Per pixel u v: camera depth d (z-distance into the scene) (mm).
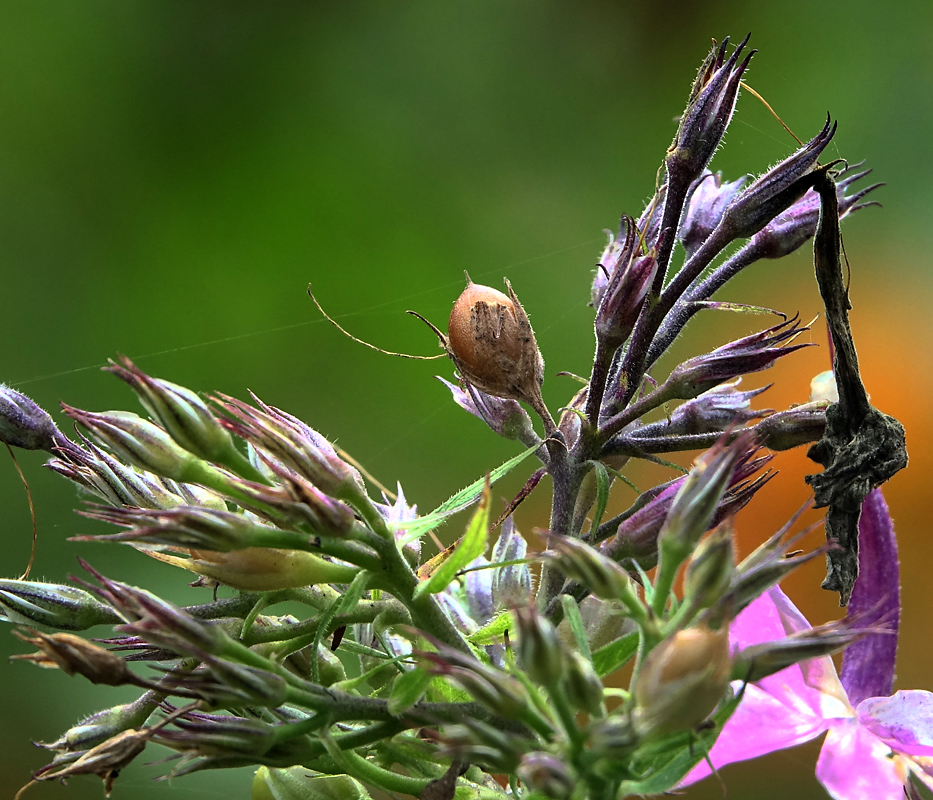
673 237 299
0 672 416
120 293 506
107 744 291
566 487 301
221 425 288
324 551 289
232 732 285
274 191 530
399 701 287
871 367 452
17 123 515
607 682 362
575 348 516
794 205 305
